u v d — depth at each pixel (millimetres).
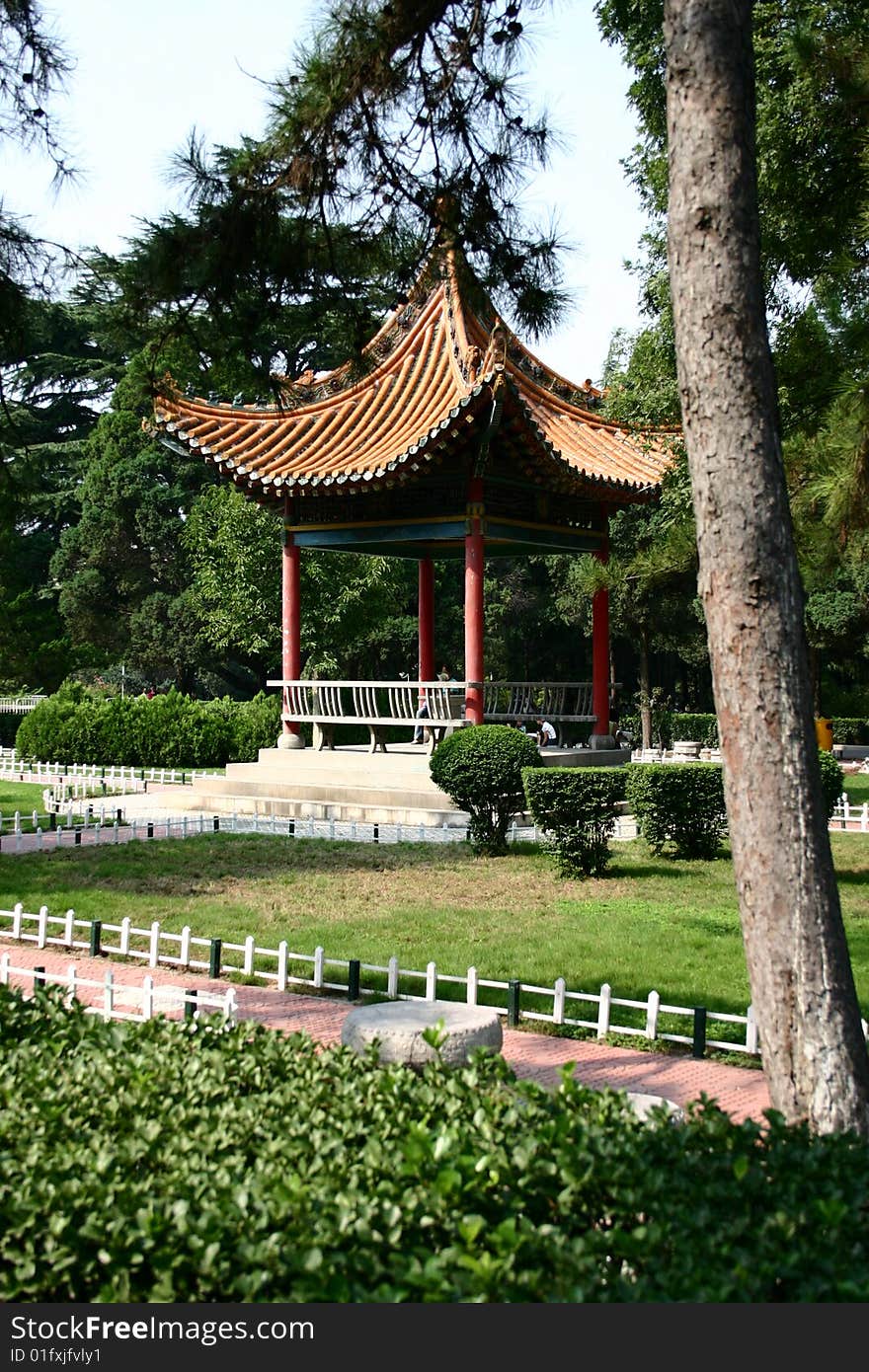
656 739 47500
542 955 13609
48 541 61875
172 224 10578
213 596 44375
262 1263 4746
